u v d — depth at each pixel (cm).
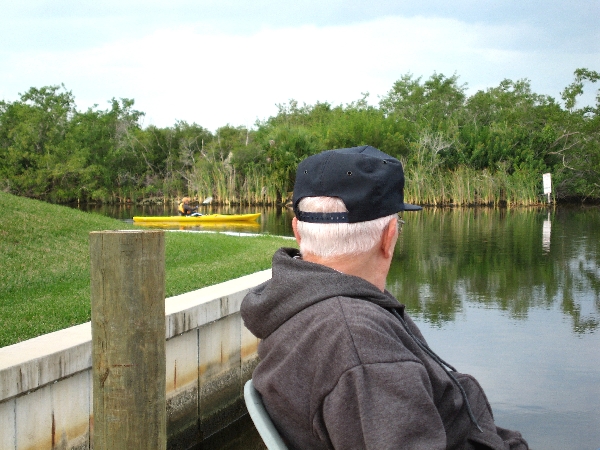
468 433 176
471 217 3672
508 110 6309
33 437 474
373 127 5194
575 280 1543
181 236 1401
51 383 488
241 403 734
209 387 683
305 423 160
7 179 5100
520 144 5284
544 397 761
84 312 652
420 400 146
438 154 5147
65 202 5744
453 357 917
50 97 5525
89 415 525
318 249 181
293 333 166
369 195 177
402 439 141
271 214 3981
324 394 153
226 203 4891
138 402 270
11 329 583
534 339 1009
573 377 828
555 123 5391
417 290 1421
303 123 7350
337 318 159
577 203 5378
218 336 697
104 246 267
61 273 886
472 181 4750
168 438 627
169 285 792
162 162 6106
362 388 147
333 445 151
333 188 179
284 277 173
